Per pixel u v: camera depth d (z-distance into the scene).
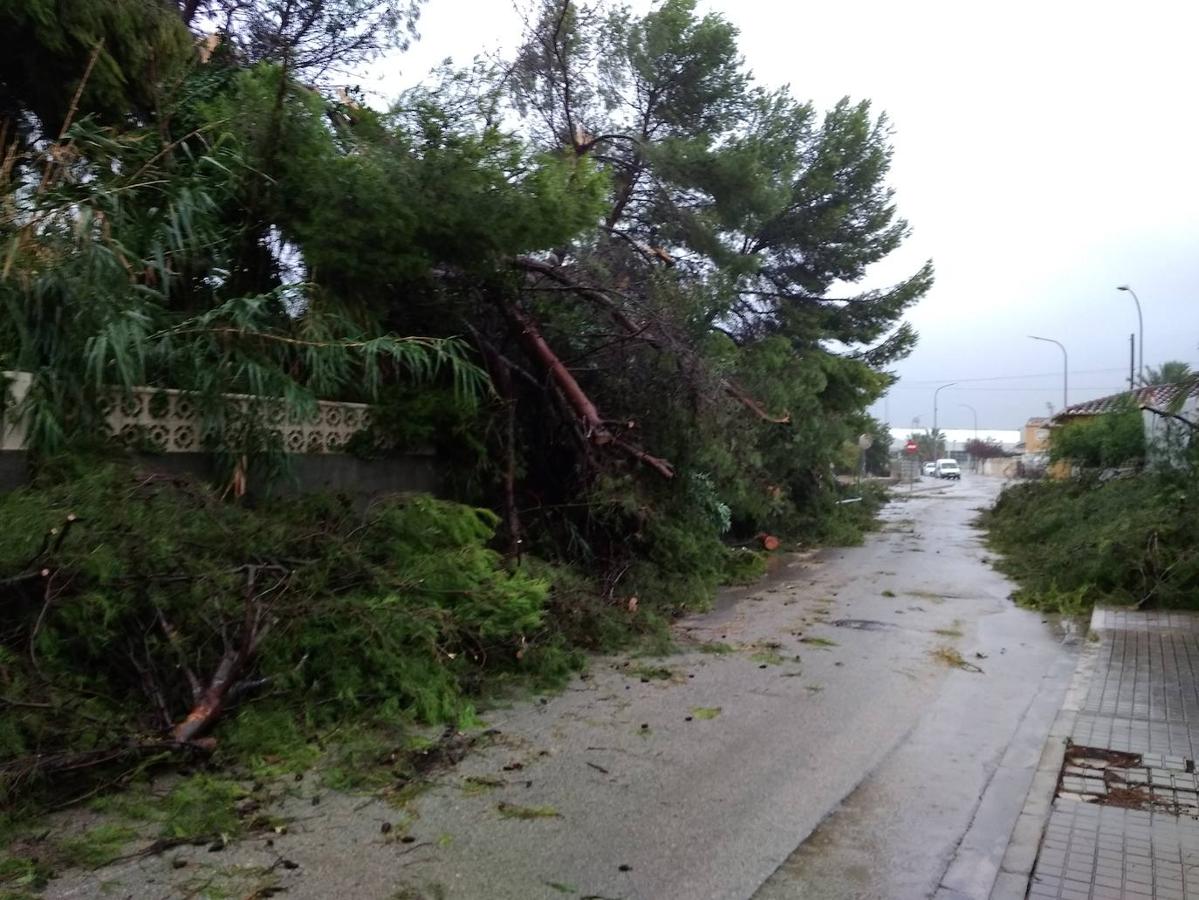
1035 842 4.78
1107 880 4.38
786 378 17.84
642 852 4.61
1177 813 5.16
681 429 11.82
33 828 4.49
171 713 5.52
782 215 21.72
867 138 22.72
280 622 6.16
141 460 7.29
